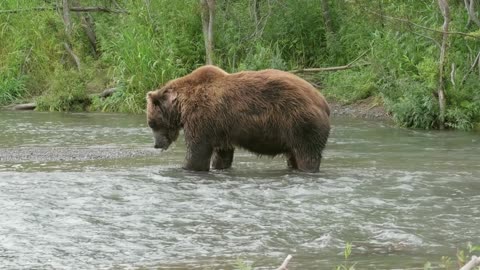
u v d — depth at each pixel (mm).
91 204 19531
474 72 35969
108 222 18016
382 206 19469
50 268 14969
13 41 47781
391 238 16812
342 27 43719
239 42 43906
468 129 34094
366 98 40781
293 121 22875
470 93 34938
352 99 40844
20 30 47781
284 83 23141
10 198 19953
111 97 43281
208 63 42500
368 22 39344
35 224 17812
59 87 43875
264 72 23500
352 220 18188
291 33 45250
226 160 24359
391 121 36969
